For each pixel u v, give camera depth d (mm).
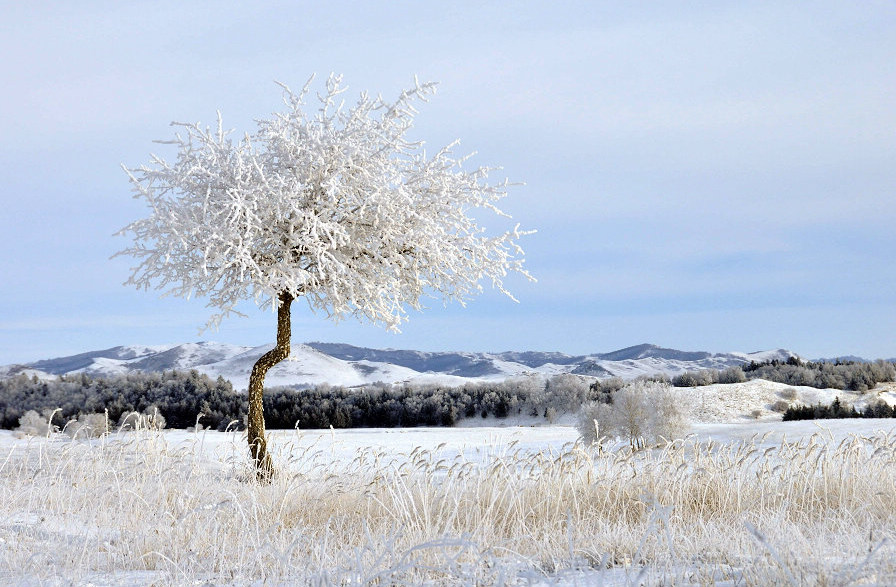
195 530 5660
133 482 7637
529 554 5227
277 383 124938
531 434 33406
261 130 11484
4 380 54844
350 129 11047
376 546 4945
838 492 7156
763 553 3994
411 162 11547
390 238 10859
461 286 11586
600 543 5332
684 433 24969
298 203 10516
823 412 42375
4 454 10391
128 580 4480
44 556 4980
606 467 7688
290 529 6168
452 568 4207
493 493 6688
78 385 54219
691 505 7102
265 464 9320
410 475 7172
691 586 3703
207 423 51062
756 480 7457
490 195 11555
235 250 10117
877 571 3535
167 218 10141
